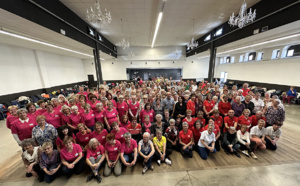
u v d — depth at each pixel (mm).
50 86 8258
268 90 8367
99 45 7914
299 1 3133
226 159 2559
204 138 2582
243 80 10781
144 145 2369
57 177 2176
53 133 2326
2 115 5012
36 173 2061
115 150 2252
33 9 3205
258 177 2084
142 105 3826
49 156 2059
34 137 2174
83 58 12938
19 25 3404
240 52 10625
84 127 2414
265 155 2637
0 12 2627
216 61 14758
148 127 2830
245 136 2705
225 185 1950
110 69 13969
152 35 8047
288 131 3613
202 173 2207
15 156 2742
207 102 3658
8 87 5785
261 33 4391
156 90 5062
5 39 4766
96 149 2219
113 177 2168
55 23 3990
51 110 2623
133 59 13633
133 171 2297
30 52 6945
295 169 2240
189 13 5398
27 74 6727
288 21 3486
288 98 6566
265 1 4086
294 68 6859
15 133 2262
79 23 5414
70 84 10781
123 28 7125
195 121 2766
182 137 2713
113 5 4566
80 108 3111
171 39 10094
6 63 5723
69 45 6121
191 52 11734
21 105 5859
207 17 5824
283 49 7402
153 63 14125
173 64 14211
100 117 2920
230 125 2994
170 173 2229
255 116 3027
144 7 4742
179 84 6652
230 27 5973
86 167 2416
